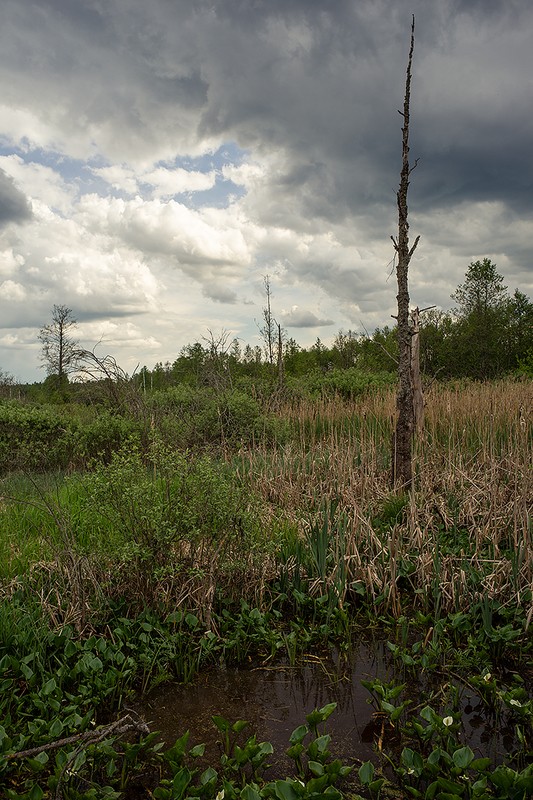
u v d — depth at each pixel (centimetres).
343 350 3578
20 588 518
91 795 300
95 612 486
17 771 333
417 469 845
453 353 2973
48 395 2662
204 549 554
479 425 1020
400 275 757
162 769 341
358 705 405
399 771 320
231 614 528
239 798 300
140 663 445
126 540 519
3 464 1171
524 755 338
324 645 491
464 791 303
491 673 434
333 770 311
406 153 729
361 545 630
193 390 1482
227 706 406
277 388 1636
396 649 455
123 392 1338
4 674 418
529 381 1830
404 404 775
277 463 885
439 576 519
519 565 543
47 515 657
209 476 538
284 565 581
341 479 784
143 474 555
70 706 380
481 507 702
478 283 3106
